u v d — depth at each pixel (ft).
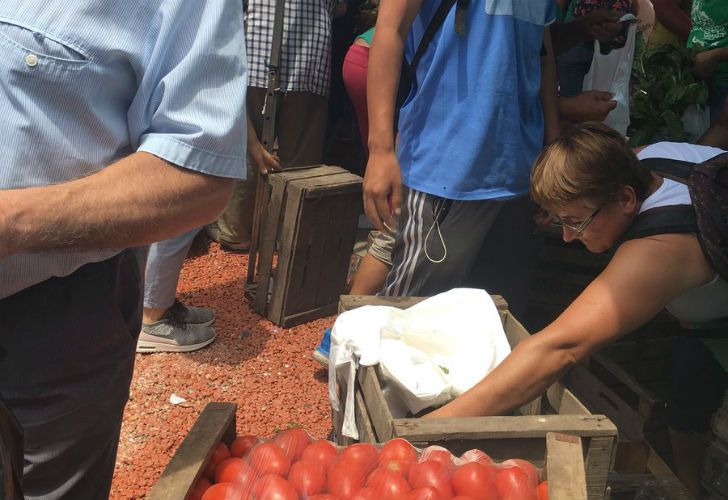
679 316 7.14
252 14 13.37
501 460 5.91
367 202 8.31
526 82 8.67
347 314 7.50
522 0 8.27
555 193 6.61
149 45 4.46
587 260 11.76
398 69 8.13
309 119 14.44
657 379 10.77
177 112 4.56
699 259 6.17
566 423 5.92
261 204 12.99
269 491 4.39
